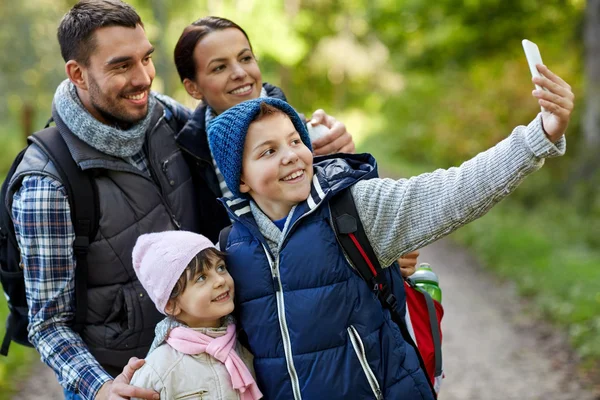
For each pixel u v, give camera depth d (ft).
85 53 7.05
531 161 5.63
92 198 7.13
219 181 8.14
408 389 6.24
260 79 8.68
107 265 7.27
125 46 7.04
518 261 26.37
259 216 6.52
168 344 6.50
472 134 43.91
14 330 7.82
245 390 6.38
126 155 7.35
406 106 70.13
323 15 84.94
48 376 16.19
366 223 6.23
